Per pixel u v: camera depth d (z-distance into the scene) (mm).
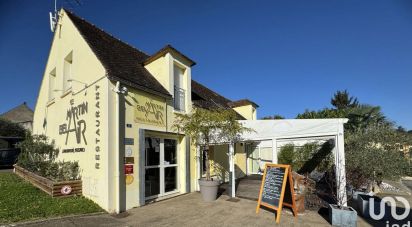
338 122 7578
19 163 13602
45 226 5598
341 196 7152
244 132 9453
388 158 9883
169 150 9898
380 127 11336
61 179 8789
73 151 9086
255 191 10648
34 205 6996
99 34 10320
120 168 7363
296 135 8328
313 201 8266
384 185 11727
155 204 8227
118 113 7480
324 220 6535
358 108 15516
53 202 7359
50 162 10805
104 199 7152
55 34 11719
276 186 7062
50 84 12555
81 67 8938
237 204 8258
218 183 9039
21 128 31547
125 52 10516
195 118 9125
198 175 10906
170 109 9812
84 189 8180
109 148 7207
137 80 8445
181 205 8094
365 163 9719
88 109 8250
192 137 9188
